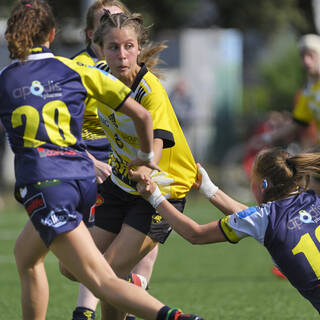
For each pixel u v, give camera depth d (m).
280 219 14.14
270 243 14.16
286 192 14.52
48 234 12.98
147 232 15.72
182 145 16.08
